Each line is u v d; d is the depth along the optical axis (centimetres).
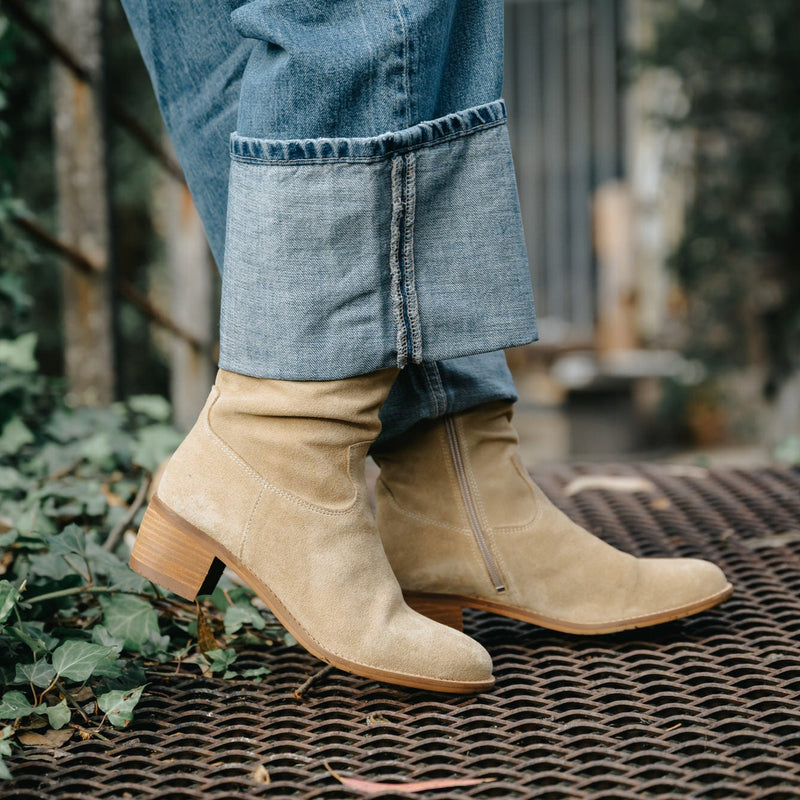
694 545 154
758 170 425
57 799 83
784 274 445
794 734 92
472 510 117
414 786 85
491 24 105
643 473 208
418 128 96
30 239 249
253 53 102
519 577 117
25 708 93
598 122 681
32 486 152
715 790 84
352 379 101
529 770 88
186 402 256
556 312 707
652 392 541
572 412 522
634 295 635
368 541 105
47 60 372
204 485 105
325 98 96
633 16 600
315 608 102
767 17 418
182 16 110
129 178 406
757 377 486
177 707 101
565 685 107
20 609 111
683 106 453
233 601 125
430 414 114
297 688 105
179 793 85
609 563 118
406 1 96
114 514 150
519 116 697
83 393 220
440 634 103
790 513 172
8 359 178
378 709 101
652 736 94
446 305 99
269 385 101
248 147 97
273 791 86
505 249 100
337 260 97
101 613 117
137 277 433
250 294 99
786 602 130
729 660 111
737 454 498
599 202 660
